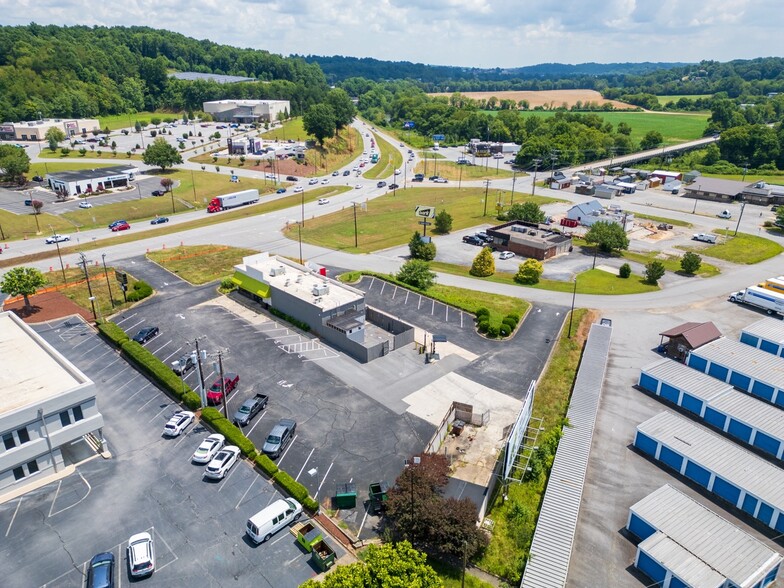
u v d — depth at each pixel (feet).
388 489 145.18
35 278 260.01
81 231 400.06
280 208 481.05
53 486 155.84
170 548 135.33
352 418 185.57
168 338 238.27
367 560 109.81
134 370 215.10
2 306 268.00
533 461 163.73
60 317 258.78
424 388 204.03
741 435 181.47
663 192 557.33
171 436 176.76
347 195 541.34
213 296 282.97
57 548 135.13
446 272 327.47
